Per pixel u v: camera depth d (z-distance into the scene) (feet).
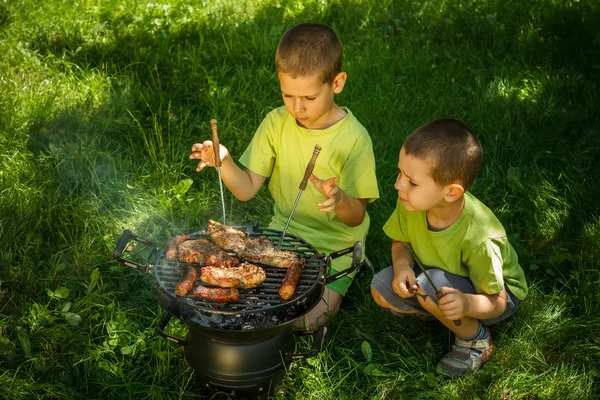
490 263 5.44
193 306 4.61
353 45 10.03
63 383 5.53
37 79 9.03
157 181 7.72
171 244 5.19
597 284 6.50
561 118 8.68
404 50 9.85
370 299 6.41
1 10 10.09
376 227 7.25
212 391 5.31
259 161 6.39
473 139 5.31
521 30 10.38
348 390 5.62
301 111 5.67
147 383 5.58
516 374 5.67
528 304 6.27
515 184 7.67
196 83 9.14
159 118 8.56
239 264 5.08
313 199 6.28
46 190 7.39
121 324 5.90
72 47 9.73
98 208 7.35
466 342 5.74
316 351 5.12
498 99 8.95
